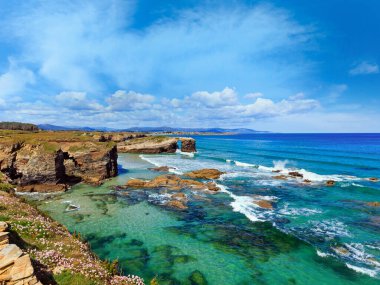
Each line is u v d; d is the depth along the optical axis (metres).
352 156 74.69
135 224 23.02
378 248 18.88
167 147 90.31
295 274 15.82
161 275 15.48
